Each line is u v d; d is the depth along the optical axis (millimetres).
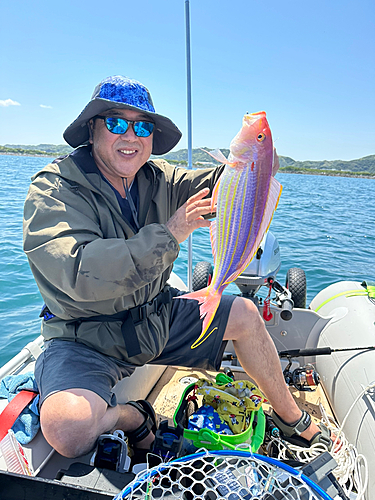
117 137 1947
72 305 1832
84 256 1606
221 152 1400
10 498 1287
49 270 1641
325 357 2900
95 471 1441
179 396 2746
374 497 1816
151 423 1948
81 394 1628
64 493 1254
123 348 1972
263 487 1334
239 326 2121
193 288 3850
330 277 7039
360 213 18062
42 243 1674
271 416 2307
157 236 1670
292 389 2906
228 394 2014
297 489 1246
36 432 1767
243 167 1395
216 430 1910
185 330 2270
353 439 2176
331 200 25078
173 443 1599
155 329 2094
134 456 1808
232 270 1471
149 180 2221
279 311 3143
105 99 1824
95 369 1809
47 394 1650
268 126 1386
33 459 1660
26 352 2375
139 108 1899
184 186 2332
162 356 2312
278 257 3393
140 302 2014
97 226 1856
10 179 26109
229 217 1429
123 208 2127
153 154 2527
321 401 2770
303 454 2057
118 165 1990
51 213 1731
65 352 1854
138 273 1643
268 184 1407
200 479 1493
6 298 5445
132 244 1645
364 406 2201
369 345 2564
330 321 3055
